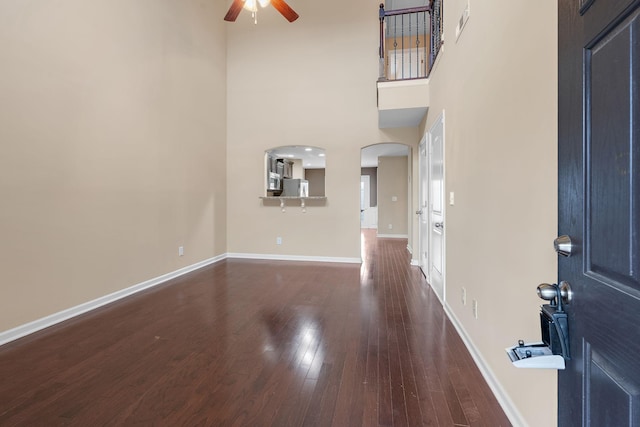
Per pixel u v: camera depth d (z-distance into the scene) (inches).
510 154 61.1
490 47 71.1
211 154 199.2
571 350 31.2
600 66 26.6
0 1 91.4
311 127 206.5
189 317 112.9
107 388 71.2
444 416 61.7
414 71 241.8
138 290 142.4
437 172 132.3
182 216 172.2
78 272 115.0
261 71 211.8
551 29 46.9
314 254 210.1
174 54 164.1
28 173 98.9
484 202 75.6
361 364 81.1
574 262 30.6
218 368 79.5
